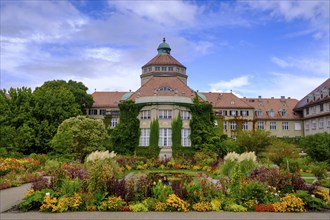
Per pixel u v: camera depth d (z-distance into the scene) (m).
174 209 14.16
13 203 15.62
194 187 15.14
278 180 16.52
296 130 77.00
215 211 14.12
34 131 52.22
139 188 15.82
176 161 38.72
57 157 35.03
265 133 47.19
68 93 62.09
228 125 75.31
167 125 47.91
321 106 66.19
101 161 18.88
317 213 13.95
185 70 75.25
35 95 56.22
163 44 76.38
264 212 14.03
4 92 56.72
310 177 28.27
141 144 48.34
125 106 49.16
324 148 35.06
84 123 44.59
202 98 54.19
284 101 81.31
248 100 81.62
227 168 24.25
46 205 13.77
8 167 25.45
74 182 15.56
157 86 52.78
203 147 46.34
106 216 12.95
